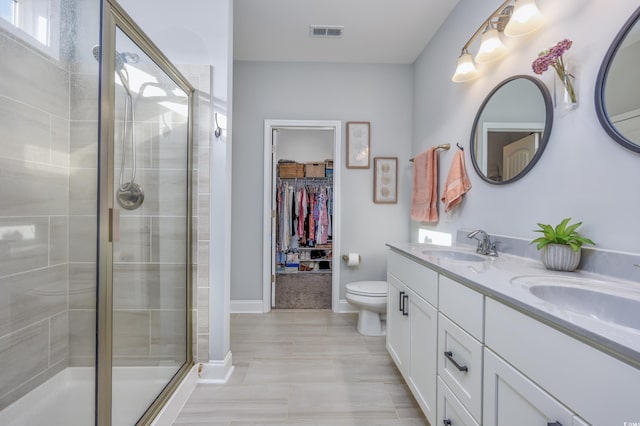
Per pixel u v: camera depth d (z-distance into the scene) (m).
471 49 1.89
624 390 0.48
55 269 1.43
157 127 1.56
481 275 1.00
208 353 1.75
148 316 1.49
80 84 1.51
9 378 1.28
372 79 2.93
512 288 0.83
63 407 1.35
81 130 1.51
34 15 1.39
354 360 1.97
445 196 2.07
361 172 2.95
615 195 0.97
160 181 1.59
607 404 0.50
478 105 1.80
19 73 1.33
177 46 1.84
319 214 4.42
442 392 1.16
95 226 1.47
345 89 2.92
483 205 1.73
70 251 1.46
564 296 0.89
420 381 1.39
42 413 1.34
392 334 1.84
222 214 1.78
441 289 1.18
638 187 0.91
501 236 1.54
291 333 2.40
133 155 1.42
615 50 0.97
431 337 1.27
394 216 2.96
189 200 1.76
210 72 1.80
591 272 1.03
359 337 2.34
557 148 1.21
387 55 2.79
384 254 2.95
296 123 2.88
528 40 1.39
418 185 2.55
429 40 2.54
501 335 0.80
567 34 1.16
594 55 1.05
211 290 1.77
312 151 4.79
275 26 2.35
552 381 0.62
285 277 4.26
